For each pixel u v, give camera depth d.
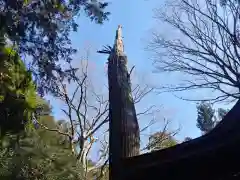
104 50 7.26
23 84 12.70
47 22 10.27
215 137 4.21
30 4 9.93
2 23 9.34
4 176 12.48
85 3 10.86
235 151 4.12
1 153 12.70
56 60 11.22
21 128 13.30
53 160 14.59
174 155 4.61
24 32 9.93
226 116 4.24
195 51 8.97
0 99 12.32
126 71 6.66
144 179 5.05
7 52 11.28
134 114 6.17
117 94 6.33
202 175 4.59
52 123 18.38
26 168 13.12
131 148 5.73
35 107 13.69
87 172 17.36
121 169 5.29
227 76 8.28
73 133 17.66
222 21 8.67
